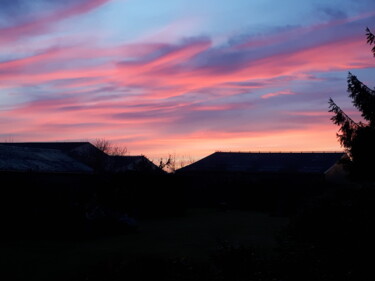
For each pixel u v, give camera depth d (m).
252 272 6.81
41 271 11.01
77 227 17.77
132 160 43.81
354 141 19.36
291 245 7.52
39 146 45.00
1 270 11.18
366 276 6.62
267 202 36.19
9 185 20.33
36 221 18.56
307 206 9.67
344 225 7.85
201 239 17.22
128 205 25.42
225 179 39.16
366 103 19.05
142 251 14.20
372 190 8.84
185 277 6.97
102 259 12.58
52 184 23.52
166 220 26.27
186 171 42.12
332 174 37.22
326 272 6.71
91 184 24.78
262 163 40.69
